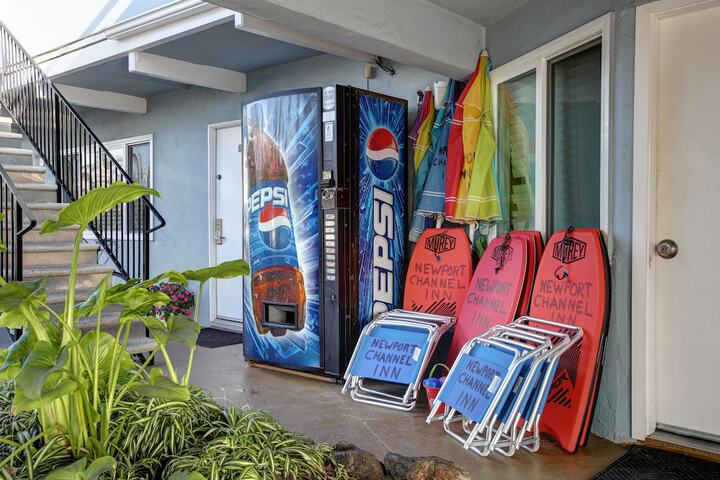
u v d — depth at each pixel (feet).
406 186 14.46
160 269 22.38
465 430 9.76
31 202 16.66
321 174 13.06
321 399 11.94
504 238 11.44
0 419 7.08
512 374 8.72
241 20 13.00
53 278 14.64
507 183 12.81
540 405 8.79
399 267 14.11
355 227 13.16
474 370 9.65
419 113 13.96
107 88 21.21
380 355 11.84
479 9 11.96
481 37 12.98
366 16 10.48
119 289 7.34
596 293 9.10
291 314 14.12
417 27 11.45
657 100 9.06
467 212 12.21
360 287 13.30
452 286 12.63
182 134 21.40
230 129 20.08
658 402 9.20
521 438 8.80
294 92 13.37
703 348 8.71
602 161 9.61
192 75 17.95
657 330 9.16
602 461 8.59
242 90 19.17
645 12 8.90
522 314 10.55
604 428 9.47
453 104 13.25
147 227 15.28
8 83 20.74
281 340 13.73
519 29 11.86
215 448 6.15
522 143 12.21
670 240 9.00
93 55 17.88
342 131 12.92
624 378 9.20
